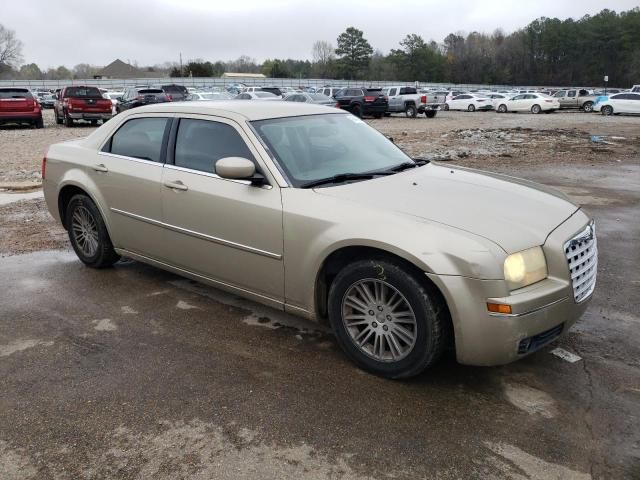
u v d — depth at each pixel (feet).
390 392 10.80
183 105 15.02
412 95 109.19
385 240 10.44
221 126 13.74
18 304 15.15
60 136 63.62
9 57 347.15
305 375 11.46
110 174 16.02
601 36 323.78
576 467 8.75
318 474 8.60
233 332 13.46
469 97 138.41
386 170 13.73
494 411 10.20
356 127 15.55
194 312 14.64
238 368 11.76
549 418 10.00
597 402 10.48
